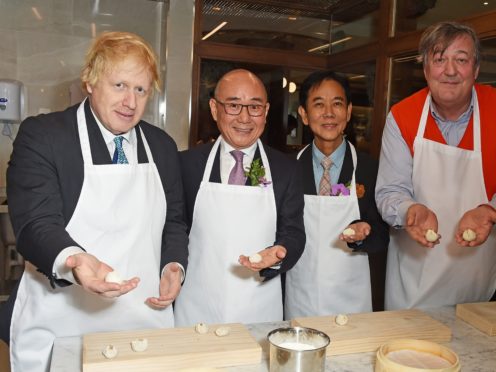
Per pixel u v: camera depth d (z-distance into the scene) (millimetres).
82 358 1090
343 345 1145
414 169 1699
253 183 1671
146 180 1412
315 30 3785
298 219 1723
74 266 1051
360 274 1896
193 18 3469
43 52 3307
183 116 3541
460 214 1659
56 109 3371
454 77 1485
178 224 1556
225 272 1631
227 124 1669
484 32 2307
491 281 1763
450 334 1228
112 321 1373
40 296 1354
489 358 1144
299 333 1041
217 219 1646
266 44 3684
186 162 1729
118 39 1267
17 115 3168
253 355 1088
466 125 1653
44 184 1272
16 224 1260
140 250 1389
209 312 1641
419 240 1446
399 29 3002
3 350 2430
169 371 1035
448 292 1729
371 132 3225
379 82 3139
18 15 3242
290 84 3762
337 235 1860
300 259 1899
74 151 1323
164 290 1424
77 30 3352
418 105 1691
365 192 1893
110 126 1303
